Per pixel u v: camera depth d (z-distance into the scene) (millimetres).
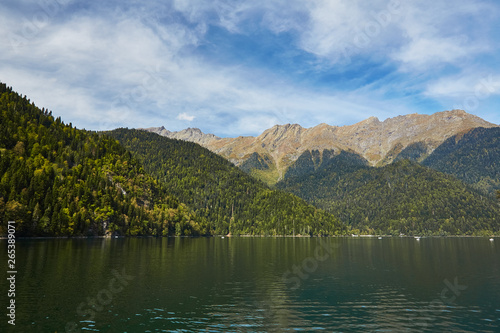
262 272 72500
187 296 49156
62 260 81000
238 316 39906
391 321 38469
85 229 180625
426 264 90188
